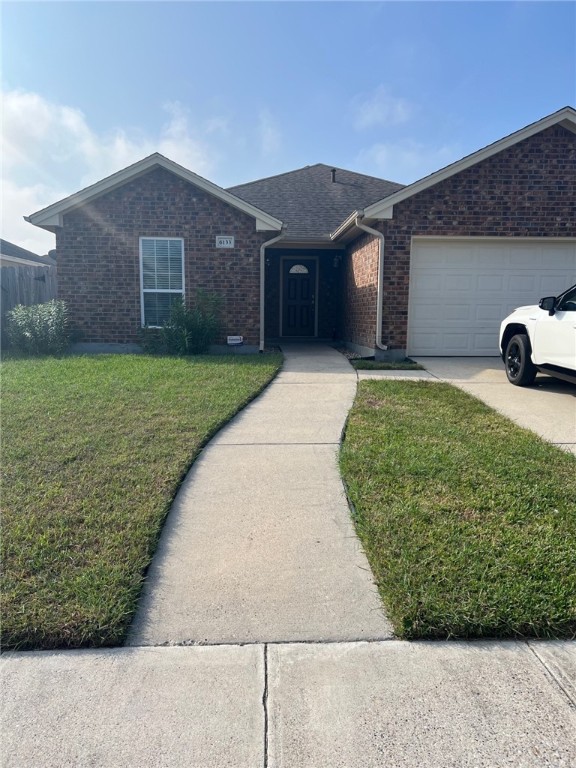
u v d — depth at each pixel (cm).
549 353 669
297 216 1381
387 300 990
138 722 185
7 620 229
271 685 202
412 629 228
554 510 335
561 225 980
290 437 493
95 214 1062
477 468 405
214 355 1026
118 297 1082
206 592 259
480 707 191
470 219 973
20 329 1025
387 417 559
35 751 173
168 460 417
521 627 229
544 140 959
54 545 289
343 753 173
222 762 170
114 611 236
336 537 312
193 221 1072
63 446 442
